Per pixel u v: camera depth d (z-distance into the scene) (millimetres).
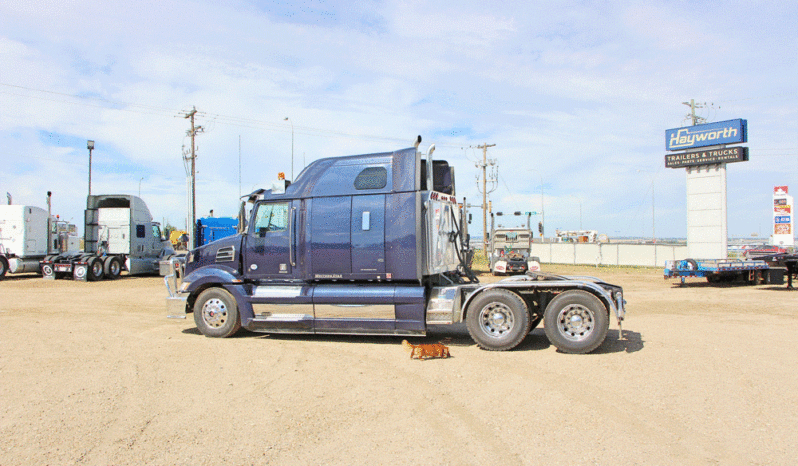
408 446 4125
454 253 9258
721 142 22484
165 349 7934
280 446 4145
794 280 19156
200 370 6625
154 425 4645
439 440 4250
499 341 7633
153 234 24828
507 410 5004
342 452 4016
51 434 4434
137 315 11727
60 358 7277
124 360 7164
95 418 4832
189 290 9125
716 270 17844
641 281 21219
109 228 22984
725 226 22625
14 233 22234
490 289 7828
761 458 3818
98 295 15961
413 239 7992
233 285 8844
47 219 23578
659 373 6250
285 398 5445
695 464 3727
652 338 8523
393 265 8070
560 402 5215
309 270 8508
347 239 8289
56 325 10242
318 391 5699
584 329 7406
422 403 5254
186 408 5121
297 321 8508
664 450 3982
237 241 9055
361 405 5203
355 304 8227
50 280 21547
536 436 4312
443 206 8805
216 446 4156
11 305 13508
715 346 7824
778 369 6383
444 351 7242
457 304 8008
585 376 6176
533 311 8094
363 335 9133
